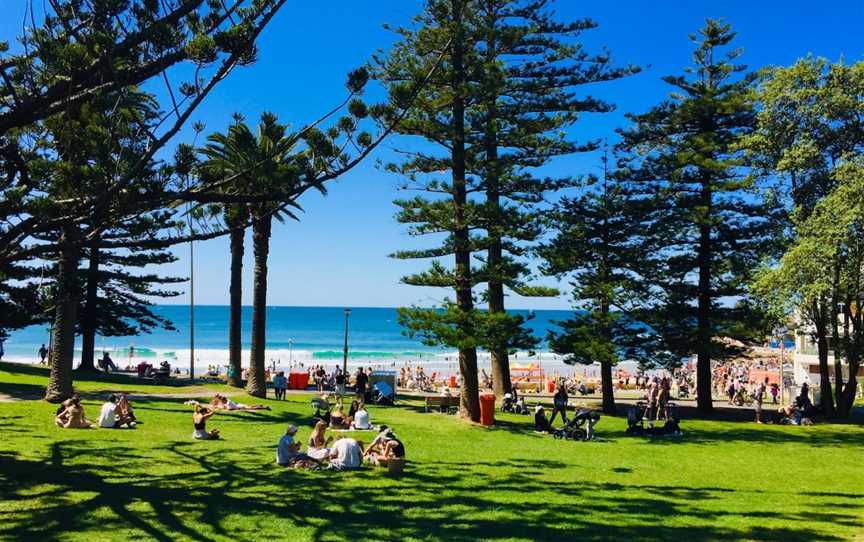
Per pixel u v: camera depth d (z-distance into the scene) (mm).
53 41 8414
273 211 10477
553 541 8906
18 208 8797
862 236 22359
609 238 28719
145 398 22844
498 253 27297
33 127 11117
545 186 25734
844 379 42625
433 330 21031
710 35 29781
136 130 9672
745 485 13953
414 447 16750
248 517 9453
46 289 10461
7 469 11438
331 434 17547
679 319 28797
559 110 28406
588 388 41656
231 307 29672
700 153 29094
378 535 8844
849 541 9258
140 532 8492
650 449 18625
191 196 9672
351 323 162500
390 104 10398
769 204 27422
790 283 23391
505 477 13484
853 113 24812
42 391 22297
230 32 8578
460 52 22078
